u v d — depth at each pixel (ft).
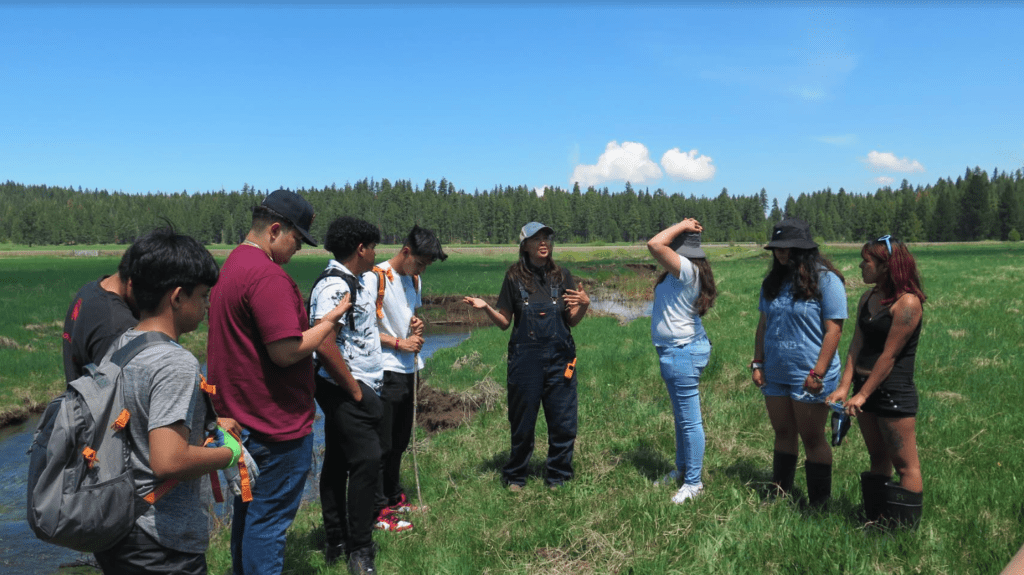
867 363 11.58
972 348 28.89
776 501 12.96
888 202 607.78
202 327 55.21
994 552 10.14
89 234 618.03
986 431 17.29
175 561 6.66
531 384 15.03
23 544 16.38
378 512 13.42
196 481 6.97
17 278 118.83
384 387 13.43
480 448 19.48
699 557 10.73
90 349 9.41
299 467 9.62
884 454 12.10
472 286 95.04
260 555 9.42
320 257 294.05
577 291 15.38
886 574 9.87
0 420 29.94
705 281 13.65
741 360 28.55
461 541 12.33
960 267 103.60
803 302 12.19
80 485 5.89
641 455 17.08
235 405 9.18
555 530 12.32
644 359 30.89
